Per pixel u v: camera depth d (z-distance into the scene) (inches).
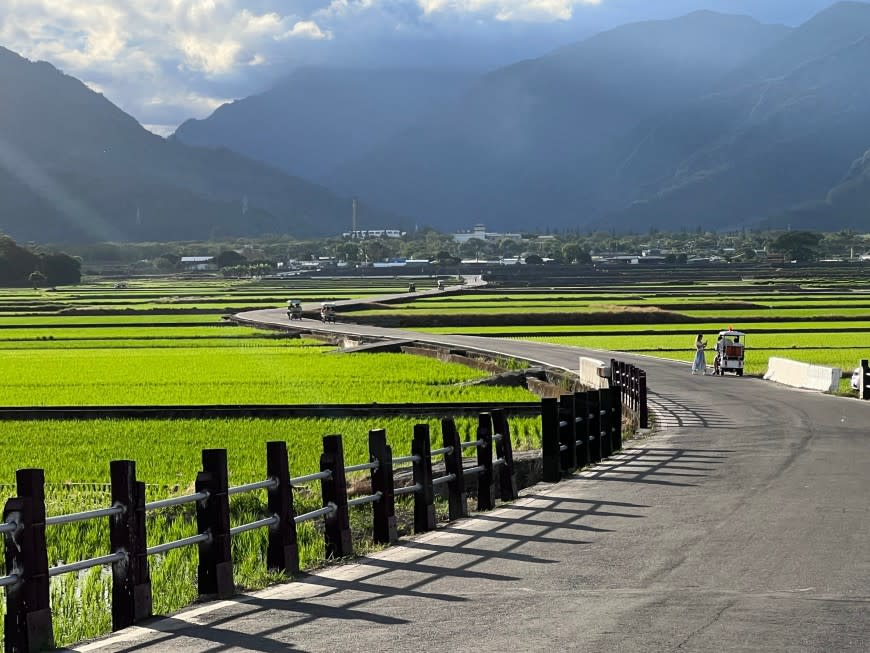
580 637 366.0
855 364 2154.3
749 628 374.3
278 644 369.4
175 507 762.2
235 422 1291.8
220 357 2559.1
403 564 505.7
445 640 367.2
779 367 1886.1
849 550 510.9
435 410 1362.0
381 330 3430.1
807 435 1042.7
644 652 346.3
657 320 3828.7
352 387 1798.7
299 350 2792.8
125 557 418.6
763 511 622.5
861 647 350.0
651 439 1034.1
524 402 1461.6
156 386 1855.3
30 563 382.0
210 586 455.8
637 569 476.4
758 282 7199.8
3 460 1029.8
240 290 7170.3
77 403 1577.3
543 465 781.9
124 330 3688.5
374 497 565.3
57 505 774.5
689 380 1865.2
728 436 1043.3
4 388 1844.2
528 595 432.1
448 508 671.1
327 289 7199.8
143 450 1080.2
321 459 543.5
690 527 577.3
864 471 789.9
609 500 679.1
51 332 3604.8
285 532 499.8
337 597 441.7
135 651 367.6
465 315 3917.3
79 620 457.1
